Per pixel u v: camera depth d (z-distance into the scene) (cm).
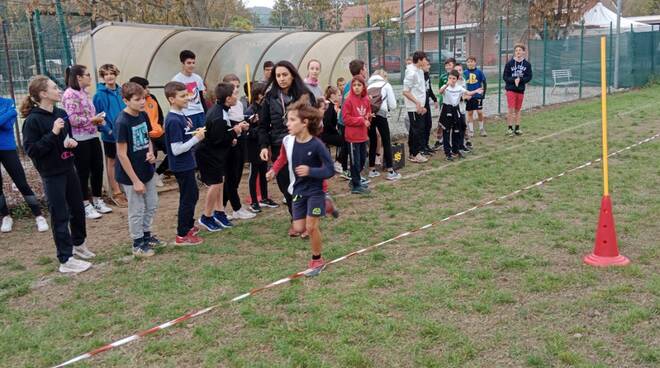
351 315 462
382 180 965
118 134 602
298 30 1363
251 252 638
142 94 611
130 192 622
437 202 812
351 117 854
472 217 725
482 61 2169
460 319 453
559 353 393
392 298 489
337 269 568
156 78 1194
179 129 638
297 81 696
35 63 1138
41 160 575
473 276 530
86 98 790
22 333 466
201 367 404
